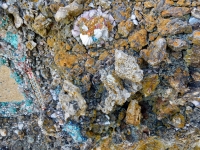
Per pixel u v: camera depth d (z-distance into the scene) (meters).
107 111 0.42
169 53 0.39
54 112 0.46
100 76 0.41
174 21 0.37
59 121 0.46
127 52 0.40
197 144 0.45
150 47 0.39
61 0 0.40
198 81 0.39
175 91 0.41
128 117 0.43
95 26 0.39
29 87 0.46
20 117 0.49
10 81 0.46
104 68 0.41
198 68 0.39
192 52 0.37
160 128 0.45
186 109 0.42
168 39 0.38
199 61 0.38
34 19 0.41
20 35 0.42
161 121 0.45
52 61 0.44
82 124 0.45
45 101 0.47
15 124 0.50
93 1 0.40
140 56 0.40
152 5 0.38
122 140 0.45
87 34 0.39
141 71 0.38
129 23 0.39
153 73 0.40
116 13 0.40
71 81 0.43
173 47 0.37
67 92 0.42
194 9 0.36
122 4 0.40
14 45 0.43
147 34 0.39
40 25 0.40
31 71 0.45
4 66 0.45
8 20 0.41
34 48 0.43
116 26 0.40
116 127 0.45
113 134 0.46
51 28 0.42
